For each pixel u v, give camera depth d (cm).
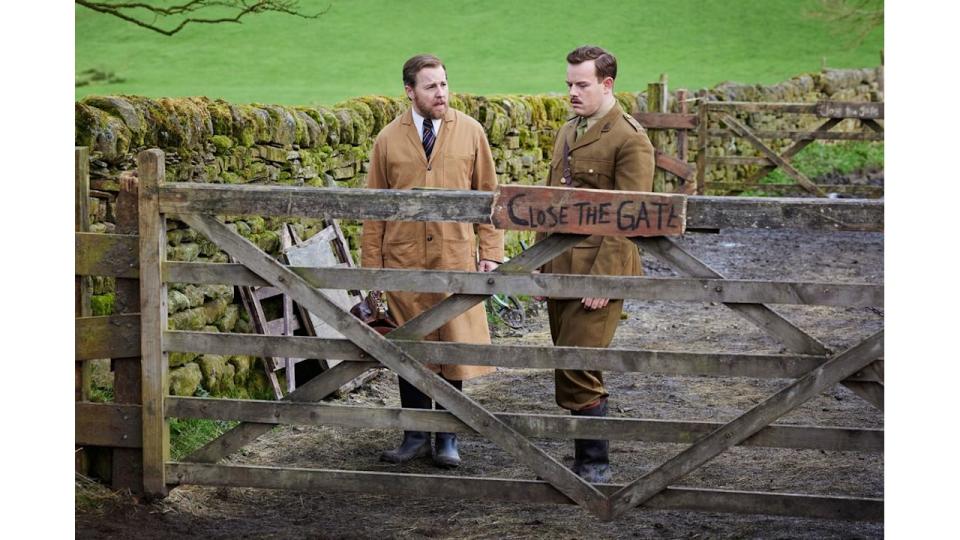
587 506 435
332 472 452
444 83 520
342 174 774
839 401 665
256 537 440
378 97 860
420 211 427
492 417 434
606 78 486
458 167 527
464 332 532
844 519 421
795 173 1399
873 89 2188
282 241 661
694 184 1369
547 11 3519
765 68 3112
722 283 416
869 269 1112
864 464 540
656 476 430
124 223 459
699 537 445
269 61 2919
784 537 445
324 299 439
